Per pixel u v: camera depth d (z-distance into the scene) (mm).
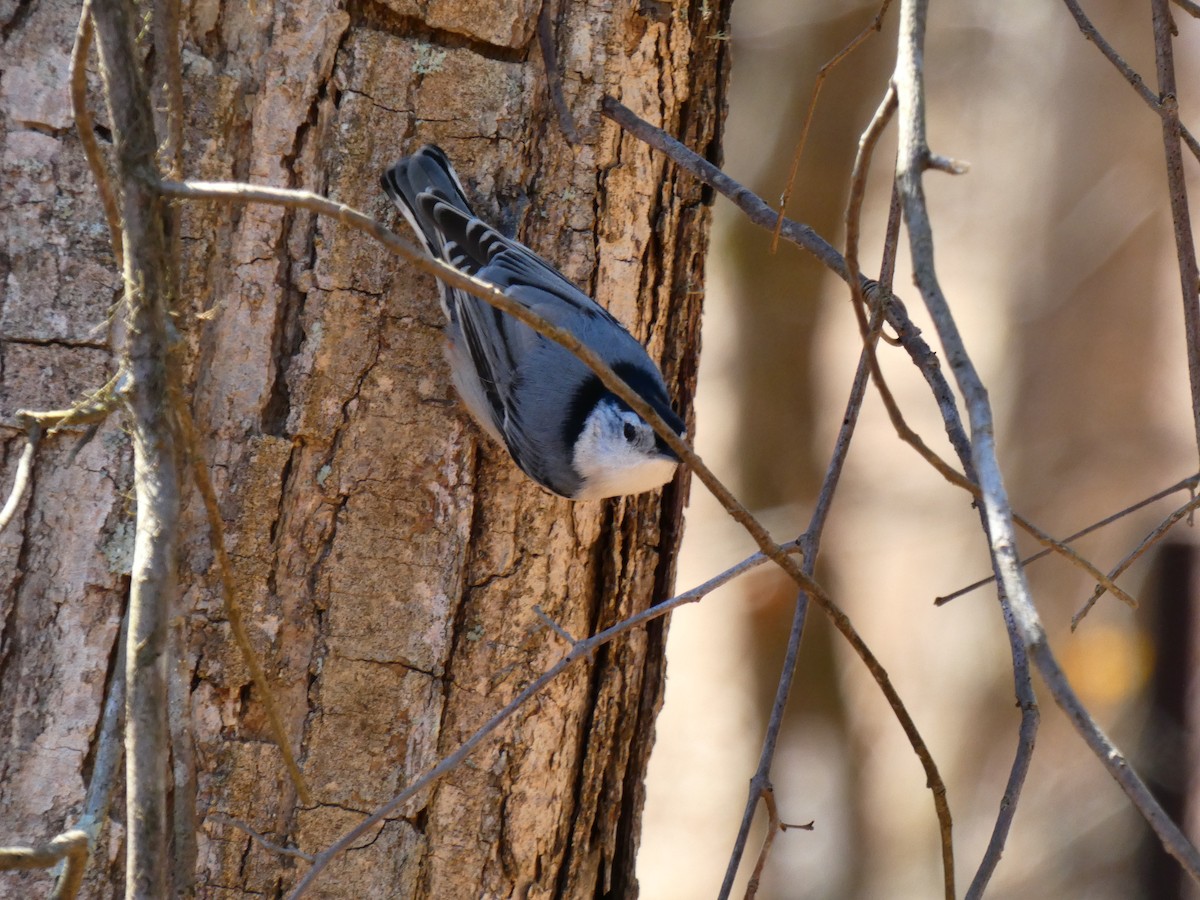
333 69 6277
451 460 6555
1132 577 14938
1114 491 17797
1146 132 18781
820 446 18953
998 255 20266
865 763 18000
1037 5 20734
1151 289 18484
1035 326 18922
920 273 3824
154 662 4152
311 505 6258
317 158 6258
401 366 6449
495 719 5352
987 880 4922
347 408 6332
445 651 6559
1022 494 18172
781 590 18438
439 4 6539
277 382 6191
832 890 17359
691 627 19125
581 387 6918
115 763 4781
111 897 5684
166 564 4227
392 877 6418
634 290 7363
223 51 6008
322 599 6273
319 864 5035
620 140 7117
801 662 18328
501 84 6750
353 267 6332
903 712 5031
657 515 7434
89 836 4172
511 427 6691
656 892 17422
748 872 17578
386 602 6414
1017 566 3600
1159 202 18578
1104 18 19281
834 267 6184
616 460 6848
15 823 5621
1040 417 18516
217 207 5988
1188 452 17719
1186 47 18797
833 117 18703
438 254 6602
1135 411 18156
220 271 6031
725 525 18969
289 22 6137
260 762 6125
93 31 4648
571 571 6977
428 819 6531
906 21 4164
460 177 6684
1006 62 20875
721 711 18719
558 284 7020
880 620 18750
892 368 19828
